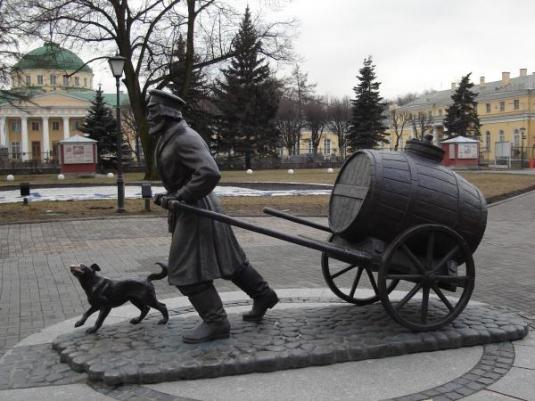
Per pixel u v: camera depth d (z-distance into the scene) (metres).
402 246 4.90
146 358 4.40
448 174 5.27
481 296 7.19
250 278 5.17
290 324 5.18
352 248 5.14
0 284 8.23
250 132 52.56
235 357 4.37
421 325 4.94
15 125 85.00
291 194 23.83
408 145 5.42
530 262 9.65
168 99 4.69
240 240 12.27
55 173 48.62
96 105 51.91
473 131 67.31
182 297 6.83
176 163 4.66
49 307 6.94
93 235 13.19
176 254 4.70
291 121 73.00
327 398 3.94
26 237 12.93
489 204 19.72
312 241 4.78
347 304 6.04
